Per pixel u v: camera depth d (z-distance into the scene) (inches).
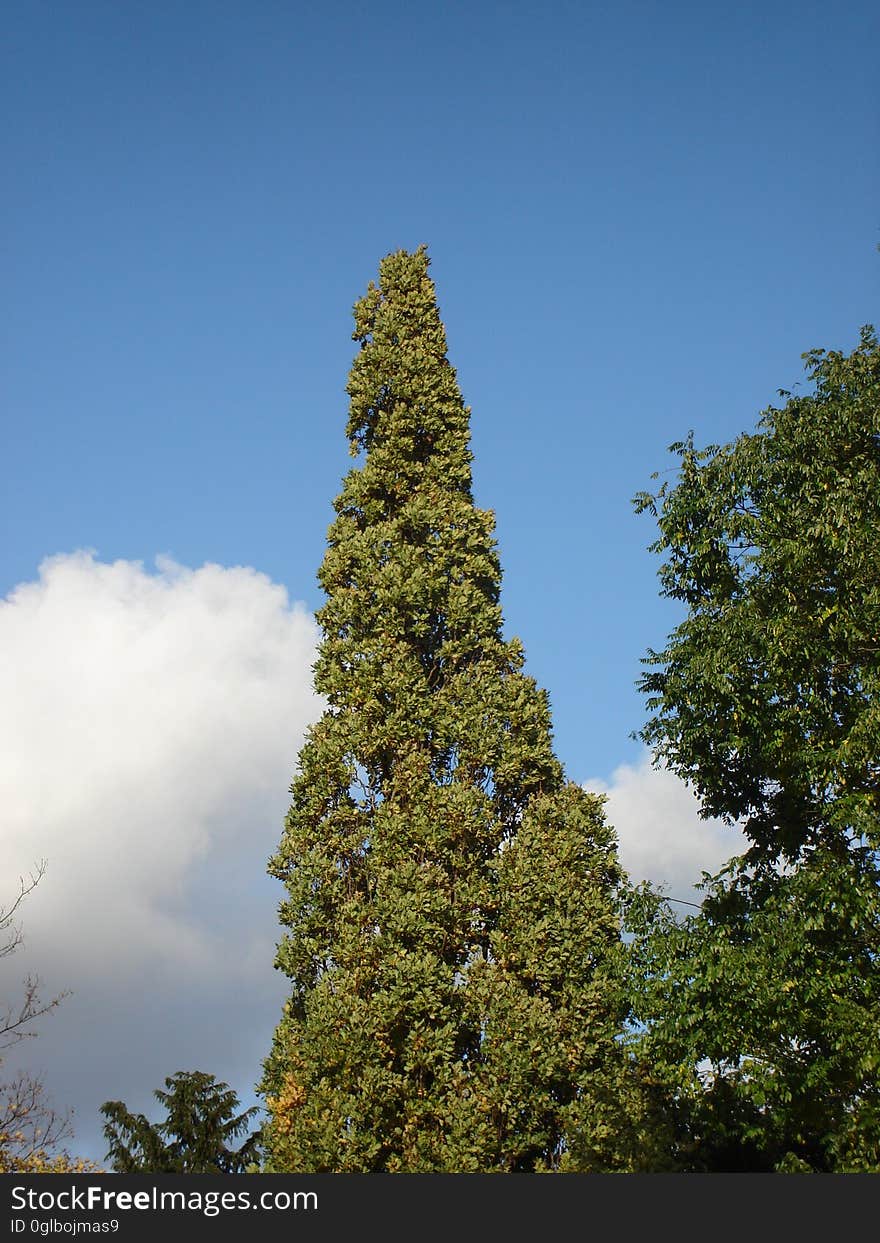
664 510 738.2
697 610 723.4
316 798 800.3
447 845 762.8
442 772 822.5
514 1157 680.4
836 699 668.7
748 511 717.9
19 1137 628.7
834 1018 594.9
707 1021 642.8
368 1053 688.4
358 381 1003.9
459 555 898.1
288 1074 715.4
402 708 817.5
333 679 837.8
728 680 673.6
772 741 666.8
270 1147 703.7
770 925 626.2
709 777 714.2
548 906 749.3
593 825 796.0
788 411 719.7
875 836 611.2
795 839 692.7
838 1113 624.1
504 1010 697.0
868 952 624.4
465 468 952.9
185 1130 1233.4
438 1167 661.3
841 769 644.1
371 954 724.0
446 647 850.1
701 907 689.6
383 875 746.8
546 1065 685.9
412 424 970.7
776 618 666.2
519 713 824.9
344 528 916.6
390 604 860.6
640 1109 706.2
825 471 687.7
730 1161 726.5
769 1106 677.9
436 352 1018.1
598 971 721.6
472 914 745.0
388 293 1053.8
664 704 714.8
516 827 807.7
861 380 704.4
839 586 673.0
